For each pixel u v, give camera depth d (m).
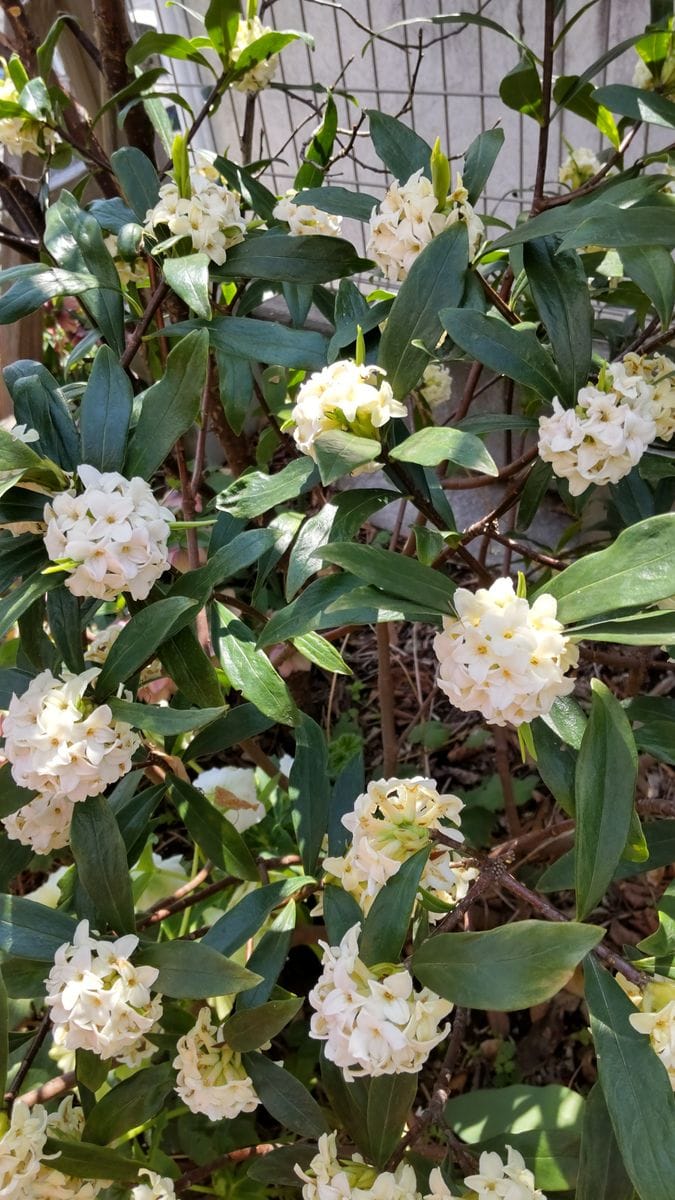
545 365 0.37
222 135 1.14
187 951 0.34
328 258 0.45
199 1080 0.37
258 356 0.44
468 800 0.79
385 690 0.69
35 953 0.37
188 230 0.44
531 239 0.37
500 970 0.27
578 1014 0.69
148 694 0.72
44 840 0.40
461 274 0.36
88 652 0.50
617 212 0.35
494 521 0.46
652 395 0.43
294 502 0.89
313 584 0.35
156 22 1.01
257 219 0.54
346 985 0.29
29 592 0.34
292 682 0.81
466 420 0.42
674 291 0.38
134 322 0.61
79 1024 0.33
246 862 0.44
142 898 0.66
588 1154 0.33
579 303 0.38
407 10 0.91
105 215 0.53
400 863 0.33
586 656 0.54
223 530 0.43
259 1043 0.36
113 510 0.33
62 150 0.57
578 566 0.29
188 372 0.37
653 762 0.82
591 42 0.83
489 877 0.32
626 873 0.39
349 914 0.38
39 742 0.33
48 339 1.08
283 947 0.41
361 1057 0.27
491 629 0.27
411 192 0.39
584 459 0.35
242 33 0.55
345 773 0.47
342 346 0.42
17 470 0.34
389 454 0.32
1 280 0.45
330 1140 0.35
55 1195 0.37
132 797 0.47
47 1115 0.41
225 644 0.42
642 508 0.51
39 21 0.69
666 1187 0.26
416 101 0.97
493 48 0.89
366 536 1.06
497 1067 0.66
